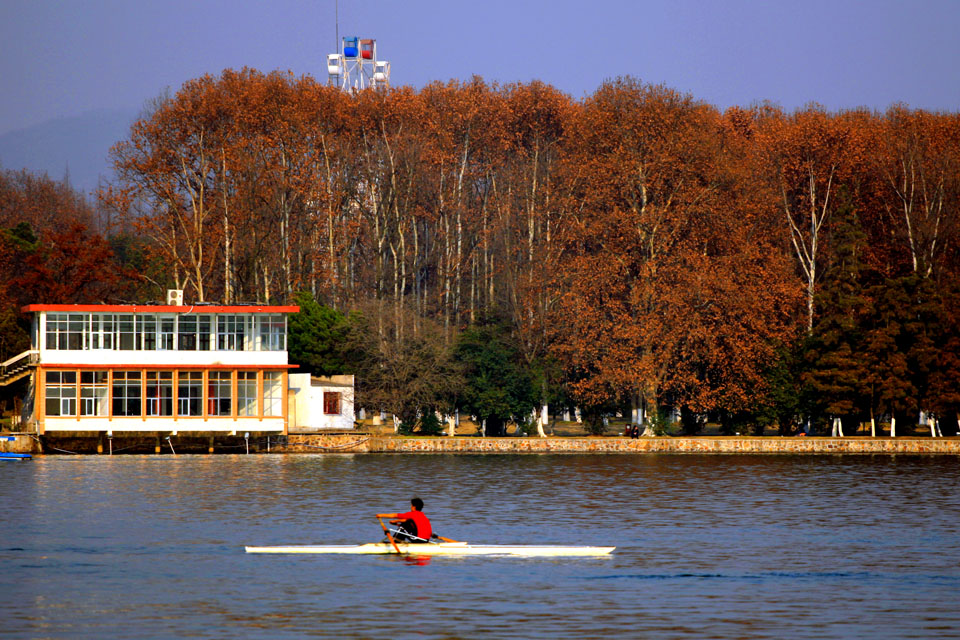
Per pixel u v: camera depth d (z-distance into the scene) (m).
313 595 108.81
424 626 97.38
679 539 142.88
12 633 95.50
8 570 121.06
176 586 113.06
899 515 165.50
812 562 126.31
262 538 142.25
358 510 168.50
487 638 93.62
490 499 183.75
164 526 151.75
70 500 178.50
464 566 123.69
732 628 97.19
